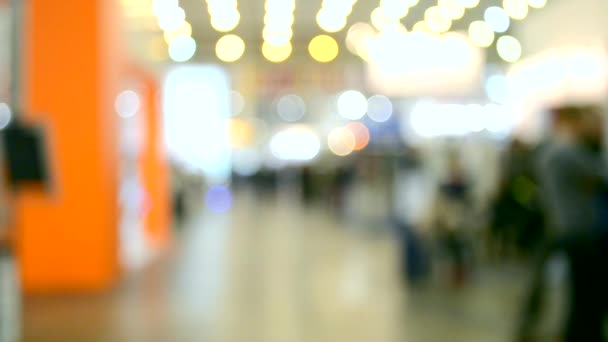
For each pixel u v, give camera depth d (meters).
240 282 7.38
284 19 9.98
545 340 4.08
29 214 6.98
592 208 3.51
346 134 17.62
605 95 4.34
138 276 7.83
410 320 5.41
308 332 5.09
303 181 20.58
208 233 12.91
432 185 7.01
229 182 33.03
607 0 4.52
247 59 15.50
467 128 7.61
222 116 22.47
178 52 12.43
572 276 3.58
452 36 8.07
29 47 7.01
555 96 4.76
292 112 29.36
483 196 6.75
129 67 9.33
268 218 16.53
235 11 9.48
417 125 8.91
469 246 6.52
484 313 5.29
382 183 10.82
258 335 4.99
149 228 11.34
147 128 11.36
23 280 6.96
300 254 9.73
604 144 3.70
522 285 5.41
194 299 6.41
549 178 3.61
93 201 7.10
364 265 8.46
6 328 2.74
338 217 15.02
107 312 5.80
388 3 8.09
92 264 7.07
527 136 5.52
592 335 3.57
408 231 6.89
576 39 4.71
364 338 4.88
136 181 11.32
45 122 6.96
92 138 7.11
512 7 5.45
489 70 7.72
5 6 4.85
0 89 4.52
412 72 8.45
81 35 7.07
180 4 9.05
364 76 15.12
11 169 2.69
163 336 4.96
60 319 5.54
